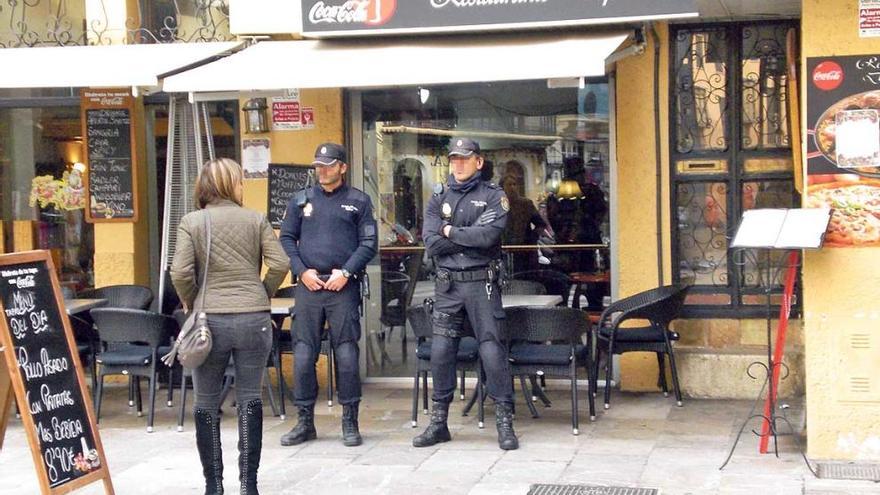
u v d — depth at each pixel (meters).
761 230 6.51
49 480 5.66
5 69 8.07
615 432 7.62
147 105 9.91
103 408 8.98
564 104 9.06
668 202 8.76
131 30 9.48
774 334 8.70
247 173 9.38
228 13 9.54
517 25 7.55
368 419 8.30
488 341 7.22
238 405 6.08
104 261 9.72
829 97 6.43
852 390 6.47
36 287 5.87
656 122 8.70
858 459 6.48
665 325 8.15
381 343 9.56
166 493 6.46
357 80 7.17
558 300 8.55
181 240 5.91
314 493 6.34
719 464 6.72
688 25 8.73
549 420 8.06
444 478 6.58
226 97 8.31
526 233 9.20
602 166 9.01
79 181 10.02
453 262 7.24
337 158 7.40
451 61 7.30
